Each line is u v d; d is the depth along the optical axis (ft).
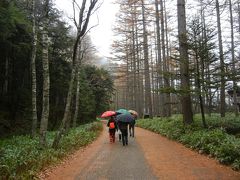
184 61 60.70
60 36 107.14
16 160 37.68
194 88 60.13
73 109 136.36
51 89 116.67
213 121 74.23
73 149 54.29
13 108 97.25
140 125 117.80
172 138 64.59
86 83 144.36
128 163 40.40
